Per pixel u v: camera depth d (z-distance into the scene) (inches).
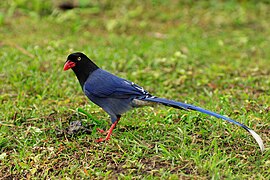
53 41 664.4
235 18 838.5
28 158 365.1
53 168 352.8
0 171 355.6
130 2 885.8
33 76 536.4
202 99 487.2
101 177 333.7
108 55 618.2
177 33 770.2
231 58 656.4
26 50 631.2
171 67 597.9
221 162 337.4
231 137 378.9
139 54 636.1
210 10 872.3
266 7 887.1
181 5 887.1
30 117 432.5
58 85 517.0
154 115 424.5
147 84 537.6
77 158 362.3
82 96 492.1
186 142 375.2
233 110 437.7
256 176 326.6
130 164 345.4
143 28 794.2
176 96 503.8
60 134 395.2
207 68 594.6
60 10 847.1
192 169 336.2
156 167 341.7
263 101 466.6
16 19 807.1
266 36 768.3
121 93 381.1
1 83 521.7
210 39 748.0
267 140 377.4
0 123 416.2
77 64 398.3
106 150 367.2
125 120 414.9
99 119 424.2
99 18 829.8
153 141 377.7
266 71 588.1
